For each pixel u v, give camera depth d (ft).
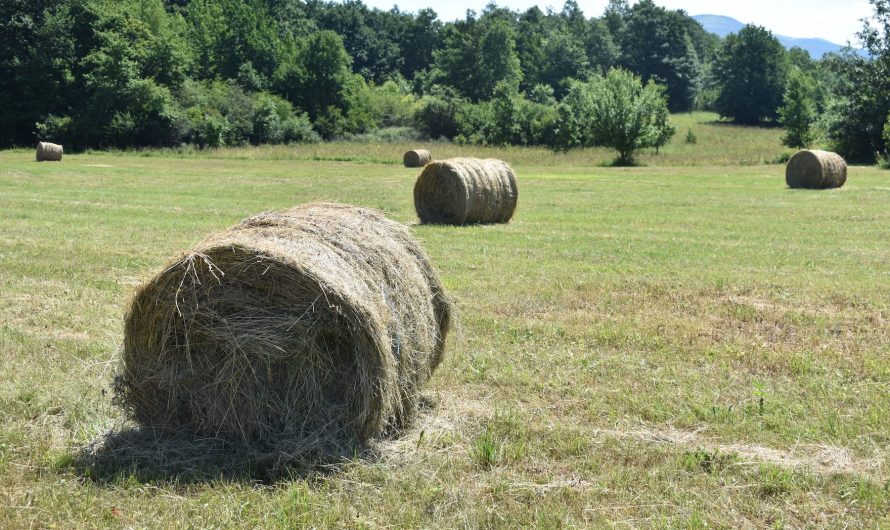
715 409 20.24
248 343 17.52
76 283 35.78
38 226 55.01
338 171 128.06
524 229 58.34
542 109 250.16
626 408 20.57
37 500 15.24
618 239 52.90
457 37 358.64
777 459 17.43
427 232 55.77
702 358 25.29
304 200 77.36
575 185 104.47
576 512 14.92
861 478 16.31
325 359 17.74
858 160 179.32
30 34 205.87
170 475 16.46
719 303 33.73
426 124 270.46
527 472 16.75
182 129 201.87
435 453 17.66
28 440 17.87
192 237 50.62
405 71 415.64
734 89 380.78
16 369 22.82
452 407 20.57
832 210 71.77
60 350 24.89
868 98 178.19
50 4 208.74
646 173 135.33
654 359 25.21
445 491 15.66
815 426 19.21
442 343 21.88
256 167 138.21
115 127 195.42
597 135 177.99
